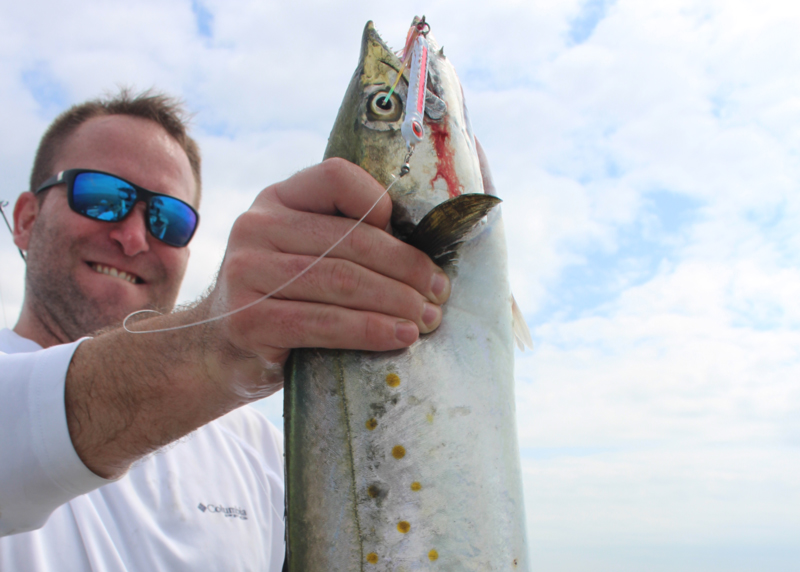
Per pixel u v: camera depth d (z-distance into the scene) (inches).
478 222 14.8
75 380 13.6
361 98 15.9
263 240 13.3
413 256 13.6
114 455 13.8
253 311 13.2
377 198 13.4
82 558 16.6
